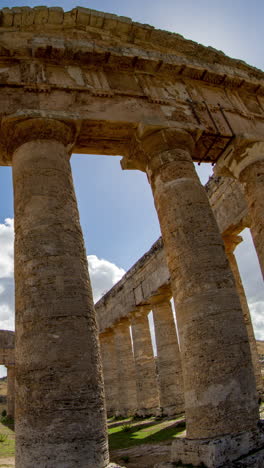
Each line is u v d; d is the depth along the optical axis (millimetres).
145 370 23766
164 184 9766
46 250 7445
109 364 31125
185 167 9961
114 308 28812
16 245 7871
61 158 8969
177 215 9156
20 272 7465
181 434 12906
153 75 11672
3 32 10344
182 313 8258
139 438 13875
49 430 5922
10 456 11430
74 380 6355
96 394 6473
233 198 16359
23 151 8867
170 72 11914
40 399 6191
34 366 6477
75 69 10648
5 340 33094
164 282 21016
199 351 7645
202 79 12461
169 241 9117
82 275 7547
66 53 10453
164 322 21938
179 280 8555
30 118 9055
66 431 5914
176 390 20031
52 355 6500
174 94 11594
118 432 17031
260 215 10781
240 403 7086
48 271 7238
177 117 11016
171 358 20891
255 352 15977
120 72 11281
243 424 6910
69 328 6770
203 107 11812
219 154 12234
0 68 9812
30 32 10664
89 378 6508
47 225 7727
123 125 10258
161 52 12344
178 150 10266
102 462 5926
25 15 10570
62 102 9844
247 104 13086
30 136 9055
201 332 7758
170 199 9453
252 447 6629
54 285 7113
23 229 7824
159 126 10352
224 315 7871
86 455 5797
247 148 11727
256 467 6027
